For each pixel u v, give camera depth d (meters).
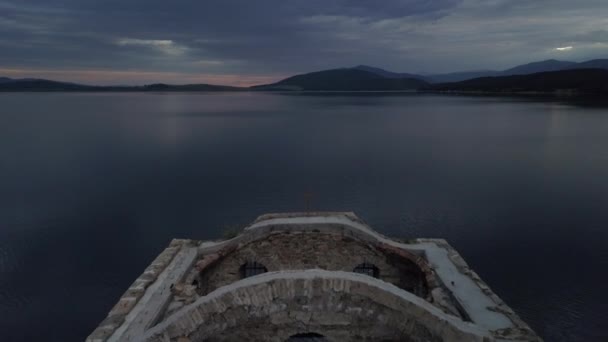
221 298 12.66
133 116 174.88
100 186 59.09
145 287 16.56
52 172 67.19
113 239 42.00
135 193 55.94
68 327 29.98
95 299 33.00
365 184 59.88
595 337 28.48
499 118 143.00
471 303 15.59
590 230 43.41
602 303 31.55
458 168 69.31
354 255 19.30
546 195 53.97
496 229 43.72
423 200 52.59
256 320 12.80
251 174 65.94
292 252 19.42
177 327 12.20
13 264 37.31
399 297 12.50
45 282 35.03
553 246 40.16
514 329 13.96
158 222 45.75
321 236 19.34
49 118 160.00
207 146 93.06
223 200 52.62
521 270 36.06
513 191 55.84
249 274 20.09
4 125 131.38
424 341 12.32
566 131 107.62
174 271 17.84
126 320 14.32
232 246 19.33
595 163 70.94
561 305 31.53
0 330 29.72
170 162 75.06
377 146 92.69
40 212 49.03
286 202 51.75
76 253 39.38
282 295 12.76
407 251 19.31
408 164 72.94
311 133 115.56
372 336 12.78
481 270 36.12
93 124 138.62
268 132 118.38
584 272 35.72
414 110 194.00
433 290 17.00
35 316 30.86
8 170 68.19
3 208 50.19
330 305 12.77
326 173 66.56
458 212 48.41
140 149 88.62
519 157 77.31
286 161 76.12
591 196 53.34
